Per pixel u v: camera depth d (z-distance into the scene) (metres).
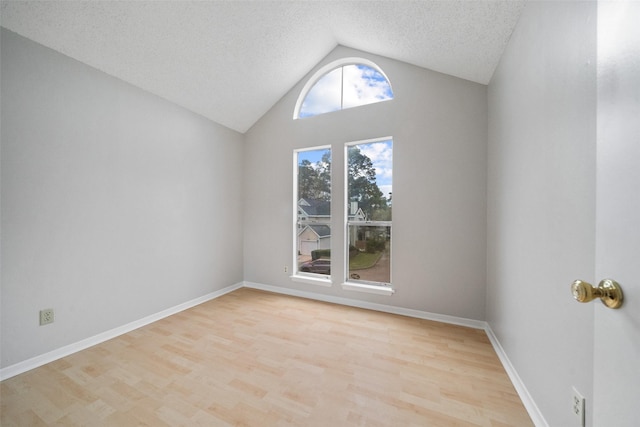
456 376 1.76
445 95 2.63
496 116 2.16
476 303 2.52
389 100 2.88
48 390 1.62
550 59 1.24
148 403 1.50
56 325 1.99
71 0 1.73
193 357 1.99
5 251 1.76
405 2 1.91
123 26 2.00
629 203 0.58
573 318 1.05
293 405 1.49
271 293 3.58
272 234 3.67
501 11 1.64
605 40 0.66
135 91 2.53
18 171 1.81
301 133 3.43
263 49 2.73
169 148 2.86
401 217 2.82
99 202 2.26
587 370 0.96
